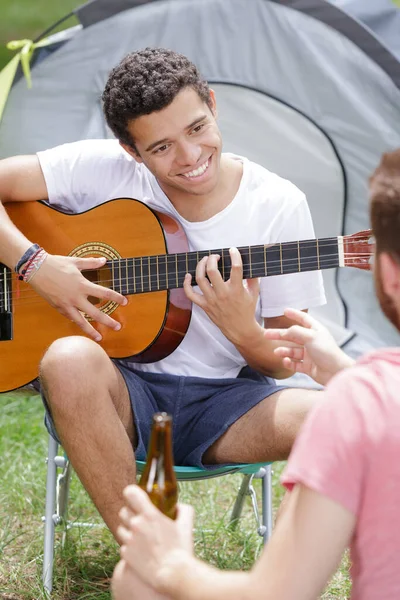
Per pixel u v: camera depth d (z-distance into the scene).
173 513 1.90
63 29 4.88
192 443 3.16
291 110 4.41
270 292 3.21
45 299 3.23
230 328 3.05
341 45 4.32
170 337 3.23
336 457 1.65
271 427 2.94
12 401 4.86
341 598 3.28
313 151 4.43
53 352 2.81
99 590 3.31
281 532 1.68
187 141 3.05
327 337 2.24
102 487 2.76
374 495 1.66
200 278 3.04
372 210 1.77
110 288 3.27
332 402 1.70
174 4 4.39
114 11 4.42
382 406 1.67
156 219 3.29
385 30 4.45
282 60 4.38
